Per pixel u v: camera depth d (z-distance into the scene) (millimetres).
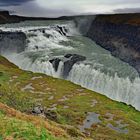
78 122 102625
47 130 35312
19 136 28938
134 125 106188
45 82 164000
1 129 29656
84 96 144750
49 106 121125
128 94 191875
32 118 40000
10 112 39312
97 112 117500
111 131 97062
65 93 146000
